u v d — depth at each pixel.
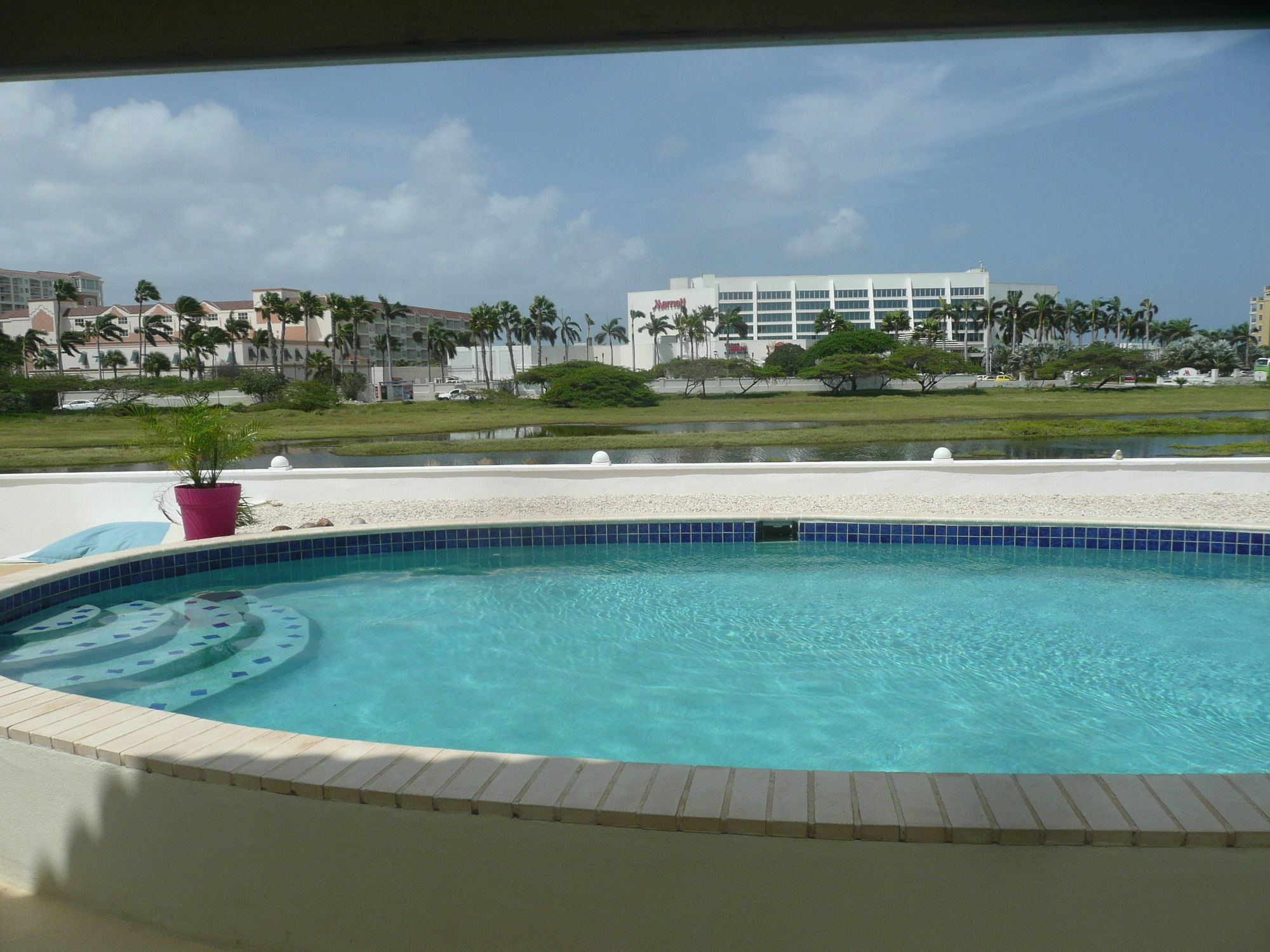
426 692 3.79
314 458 21.45
